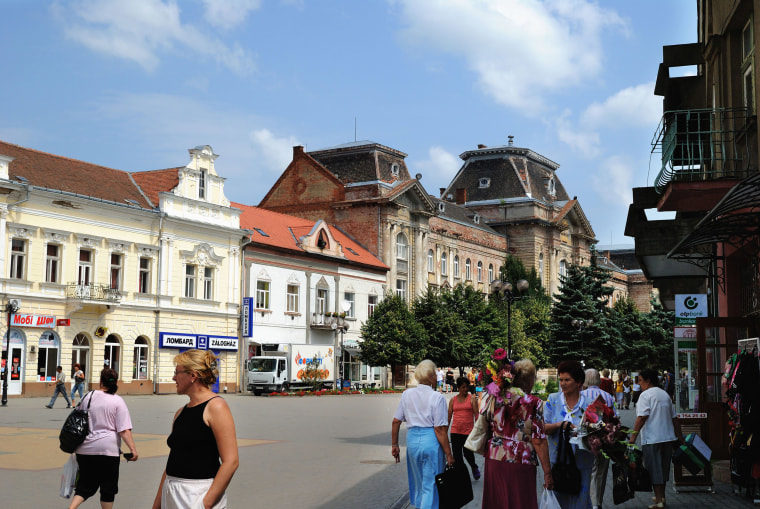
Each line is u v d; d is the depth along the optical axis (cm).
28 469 1592
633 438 1060
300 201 7906
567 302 6297
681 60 1992
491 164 10250
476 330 6838
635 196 1917
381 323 6259
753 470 1184
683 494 1295
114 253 4941
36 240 4475
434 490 992
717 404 1495
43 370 4478
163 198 5228
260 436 2416
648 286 12825
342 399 4934
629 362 7394
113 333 4869
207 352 594
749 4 1465
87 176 5000
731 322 1487
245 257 5872
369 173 7850
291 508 1213
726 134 1609
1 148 4550
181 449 572
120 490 1350
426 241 8081
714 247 1789
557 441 890
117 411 984
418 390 1020
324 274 6644
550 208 10162
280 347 5538
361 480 1514
